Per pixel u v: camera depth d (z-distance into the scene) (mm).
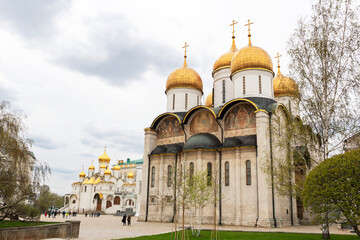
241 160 32312
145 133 41531
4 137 18797
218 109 37844
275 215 29891
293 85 23016
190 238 20547
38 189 20797
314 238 20188
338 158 16469
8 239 16562
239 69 37688
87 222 39938
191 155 34875
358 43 21031
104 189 82375
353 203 15445
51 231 18797
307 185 17219
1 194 19109
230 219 31672
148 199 38938
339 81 21531
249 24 40906
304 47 22656
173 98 43594
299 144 25188
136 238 19969
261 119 31594
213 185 26281
